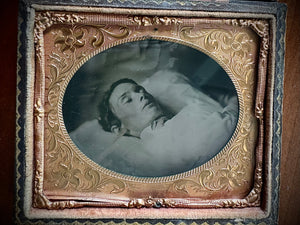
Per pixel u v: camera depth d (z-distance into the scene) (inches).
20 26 4.9
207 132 5.3
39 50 5.0
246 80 5.3
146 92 5.2
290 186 5.6
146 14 5.0
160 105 5.2
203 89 5.2
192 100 5.3
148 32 5.1
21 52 4.9
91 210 5.2
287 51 5.4
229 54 5.2
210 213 5.3
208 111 5.3
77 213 5.1
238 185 5.4
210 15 5.1
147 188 5.3
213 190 5.4
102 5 4.9
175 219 5.2
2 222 5.2
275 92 5.2
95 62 5.1
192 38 5.2
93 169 5.2
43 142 5.1
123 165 5.3
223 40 5.2
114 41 5.1
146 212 5.2
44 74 5.1
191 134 5.3
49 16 4.9
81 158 5.2
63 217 5.1
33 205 5.1
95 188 5.3
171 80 5.2
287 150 5.5
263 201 5.3
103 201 5.2
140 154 5.3
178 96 5.2
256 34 5.2
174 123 5.3
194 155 5.3
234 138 5.3
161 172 5.3
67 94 5.1
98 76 5.1
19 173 5.0
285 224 5.6
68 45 5.1
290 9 5.4
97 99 5.2
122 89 5.2
